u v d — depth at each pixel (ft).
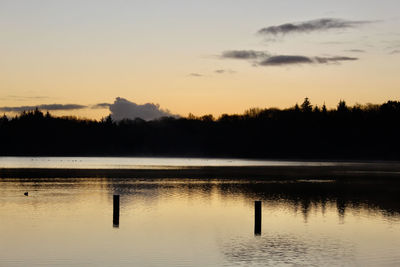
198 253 81.46
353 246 86.48
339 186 214.07
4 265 73.87
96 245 87.30
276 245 87.45
